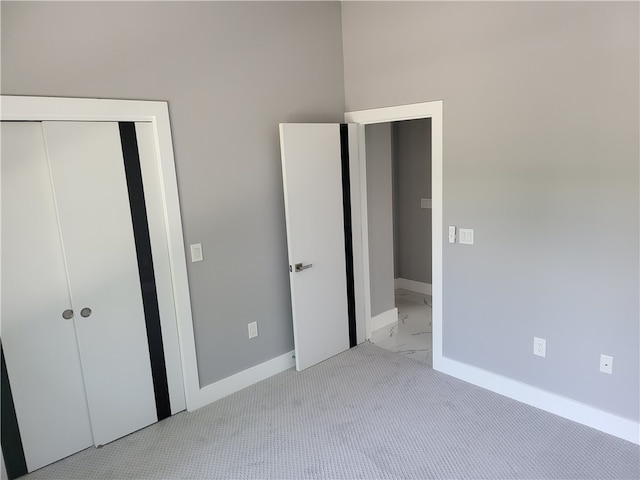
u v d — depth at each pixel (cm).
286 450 256
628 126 226
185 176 282
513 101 267
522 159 269
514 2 259
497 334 300
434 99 307
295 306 338
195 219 290
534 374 286
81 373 259
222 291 310
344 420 282
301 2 332
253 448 259
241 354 326
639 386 243
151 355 283
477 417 279
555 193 258
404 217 543
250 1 303
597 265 247
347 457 248
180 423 289
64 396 255
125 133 257
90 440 267
